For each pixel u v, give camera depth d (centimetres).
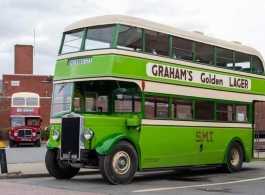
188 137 1675
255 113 2134
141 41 1515
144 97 1505
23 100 4144
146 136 1511
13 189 1264
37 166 1930
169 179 1612
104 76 1416
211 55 1814
